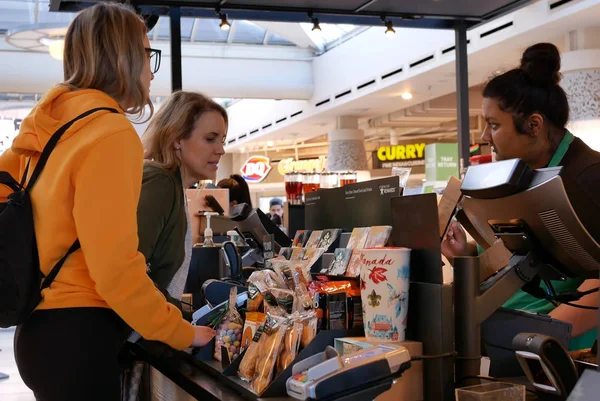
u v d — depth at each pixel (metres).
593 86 8.85
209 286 2.01
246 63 15.08
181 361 1.88
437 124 18.94
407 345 1.52
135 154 1.66
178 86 6.41
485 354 1.65
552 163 1.92
